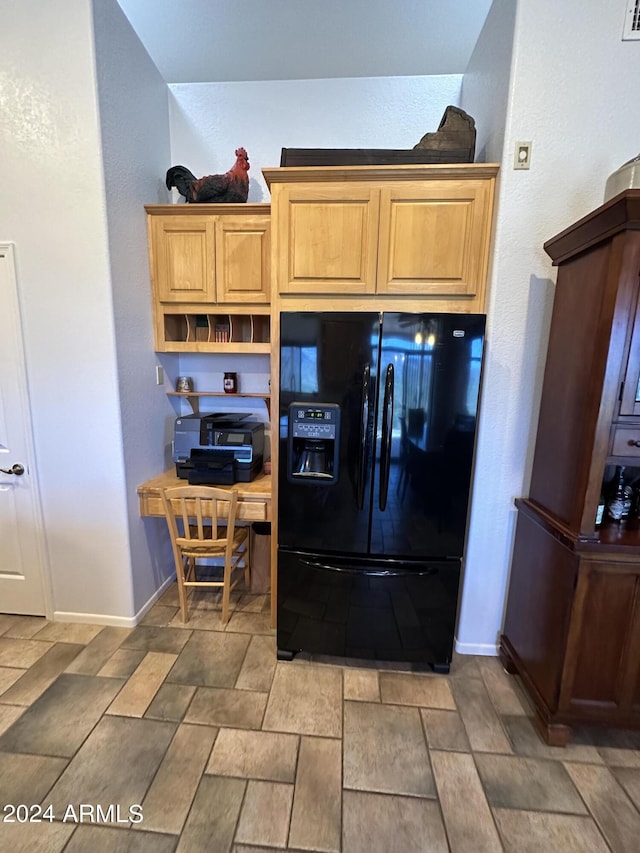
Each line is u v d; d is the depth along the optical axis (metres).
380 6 1.96
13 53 1.80
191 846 1.20
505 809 1.32
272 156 2.45
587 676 1.49
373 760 1.47
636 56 1.60
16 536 2.19
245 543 2.51
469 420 1.72
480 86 2.01
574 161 1.69
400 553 1.84
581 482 1.44
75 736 1.54
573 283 1.56
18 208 1.91
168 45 2.20
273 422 2.05
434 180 1.81
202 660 1.95
